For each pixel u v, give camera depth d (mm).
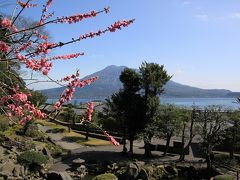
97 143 60781
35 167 40938
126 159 49438
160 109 50656
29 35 7262
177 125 50438
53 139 61812
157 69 52000
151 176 42875
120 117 52719
